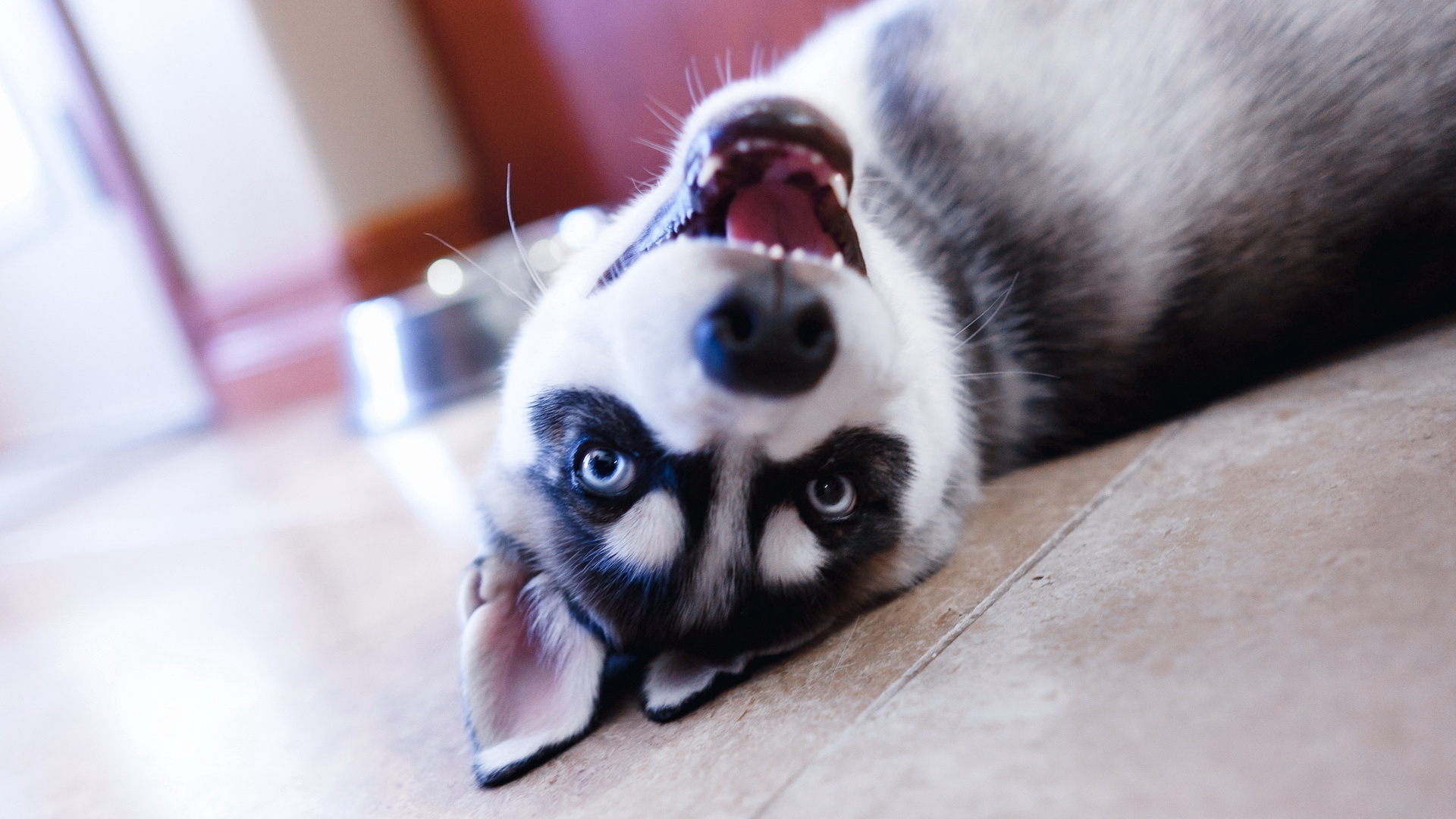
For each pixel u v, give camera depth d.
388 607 0.45
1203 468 0.34
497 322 0.75
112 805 0.35
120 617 0.55
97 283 1.10
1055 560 0.32
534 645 0.33
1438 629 0.23
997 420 0.39
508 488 0.34
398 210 0.97
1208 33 0.38
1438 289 0.40
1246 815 0.20
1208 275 0.38
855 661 0.31
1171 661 0.25
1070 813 0.22
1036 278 0.39
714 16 0.84
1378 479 0.29
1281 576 0.26
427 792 0.31
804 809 0.25
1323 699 0.22
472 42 0.96
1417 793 0.20
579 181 0.98
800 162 0.28
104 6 0.89
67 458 1.14
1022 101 0.39
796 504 0.30
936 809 0.23
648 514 0.30
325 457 0.76
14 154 1.05
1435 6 0.36
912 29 0.41
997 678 0.27
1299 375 0.40
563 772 0.30
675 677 0.32
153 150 0.94
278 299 0.98
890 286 0.33
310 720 0.37
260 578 0.54
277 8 0.88
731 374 0.25
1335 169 0.37
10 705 0.47
